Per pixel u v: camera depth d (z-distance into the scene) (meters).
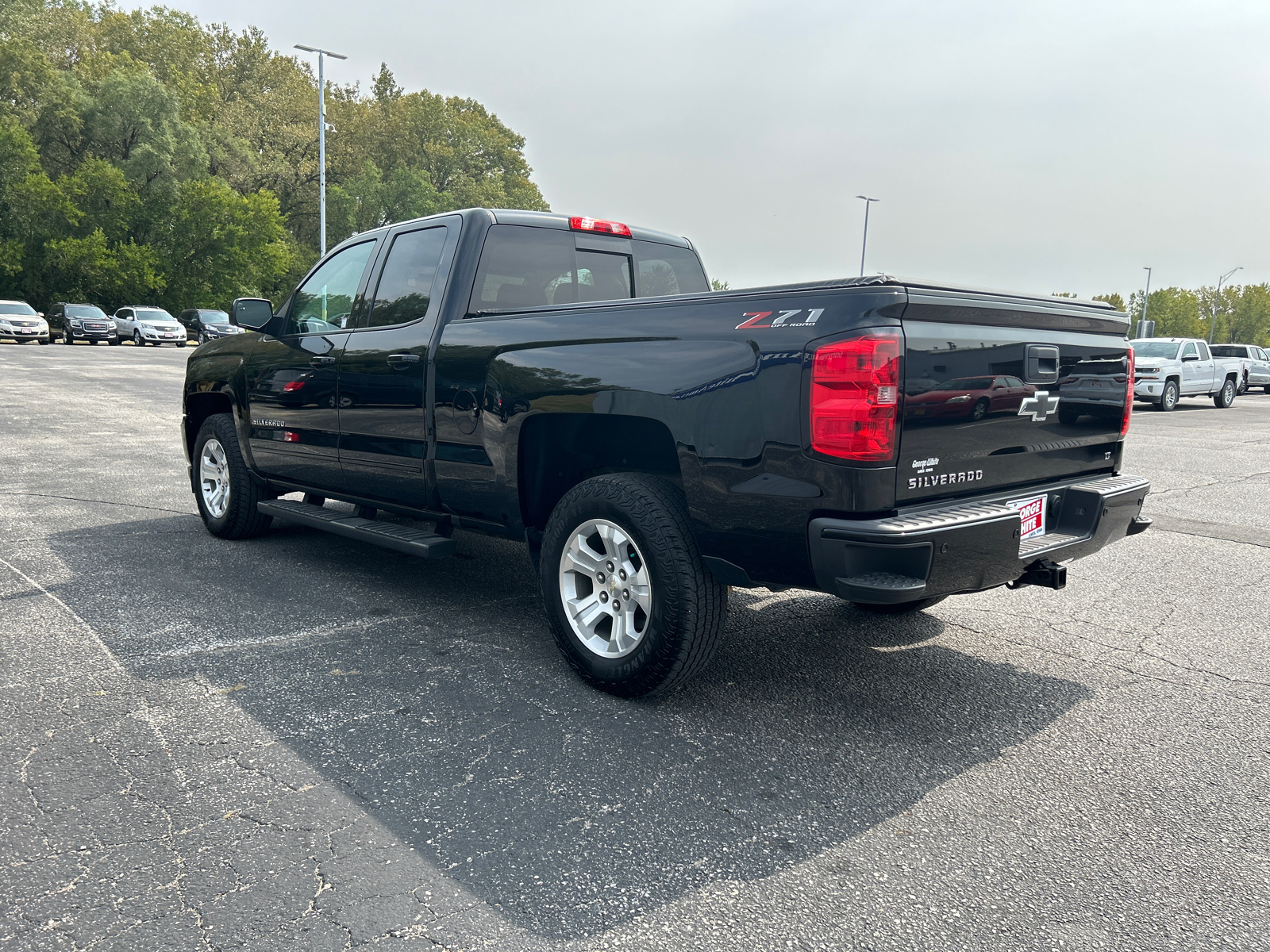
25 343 33.62
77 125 48.84
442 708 3.25
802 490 2.77
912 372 2.73
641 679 3.25
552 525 3.51
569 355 3.44
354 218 65.75
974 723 3.22
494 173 88.62
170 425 12.26
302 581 4.92
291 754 2.87
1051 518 3.40
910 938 2.01
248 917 2.03
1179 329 101.19
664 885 2.20
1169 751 3.00
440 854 2.32
